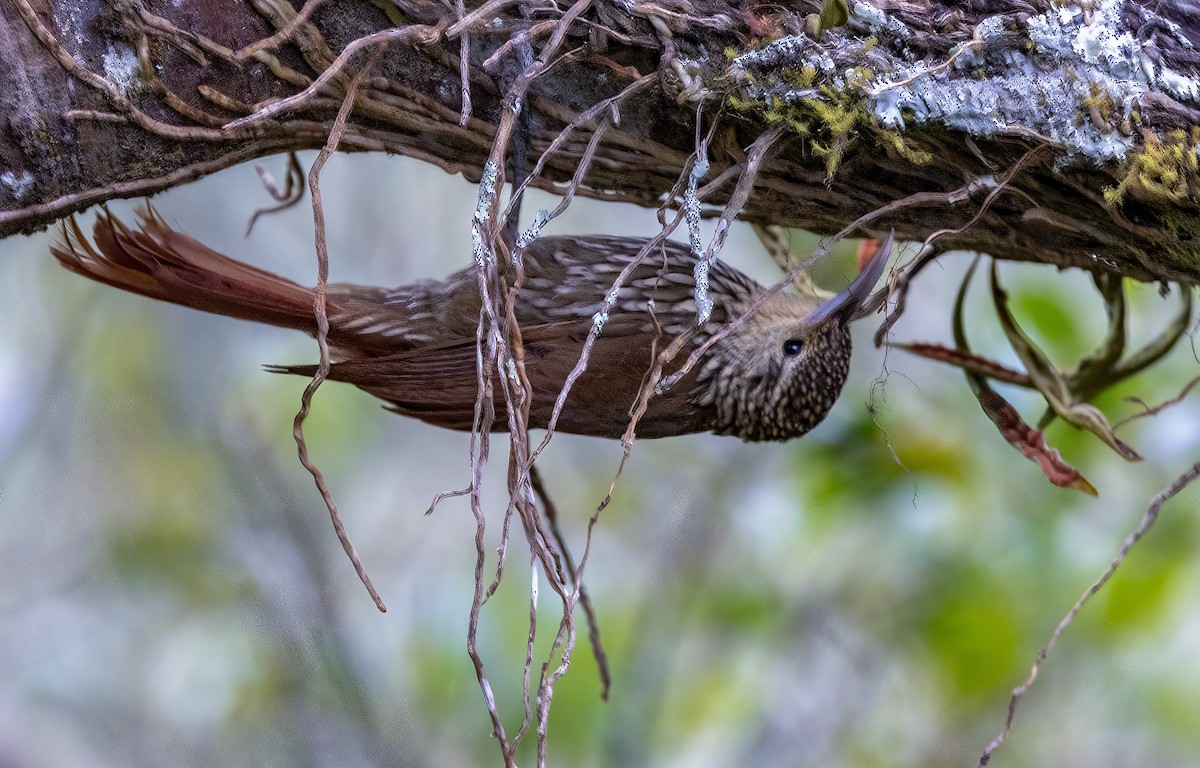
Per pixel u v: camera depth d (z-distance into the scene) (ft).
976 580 29.14
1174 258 18.44
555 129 18.21
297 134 17.62
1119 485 28.37
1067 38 17.26
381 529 38.68
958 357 23.00
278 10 16.56
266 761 35.86
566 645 15.38
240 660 36.91
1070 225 18.53
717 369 23.54
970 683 29.50
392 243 37.04
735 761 33.86
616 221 35.94
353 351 22.61
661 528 37.29
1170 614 28.60
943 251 20.57
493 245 16.30
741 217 20.25
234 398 37.86
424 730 35.17
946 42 17.40
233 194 36.37
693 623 35.14
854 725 33.81
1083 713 32.30
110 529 37.88
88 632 37.60
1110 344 23.17
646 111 18.16
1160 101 17.17
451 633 36.24
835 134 17.51
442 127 17.89
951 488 28.94
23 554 37.78
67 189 16.34
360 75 16.89
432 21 16.89
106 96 16.02
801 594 33.42
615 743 32.86
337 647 36.40
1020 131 17.28
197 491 37.73
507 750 14.74
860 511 30.14
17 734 36.06
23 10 15.39
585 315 22.80
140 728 36.63
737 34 17.29
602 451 39.01
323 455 37.73
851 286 23.66
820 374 24.04
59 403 37.68
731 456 36.52
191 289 20.38
